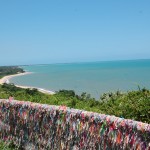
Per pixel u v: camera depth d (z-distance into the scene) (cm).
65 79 12088
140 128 606
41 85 9288
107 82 8612
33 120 918
